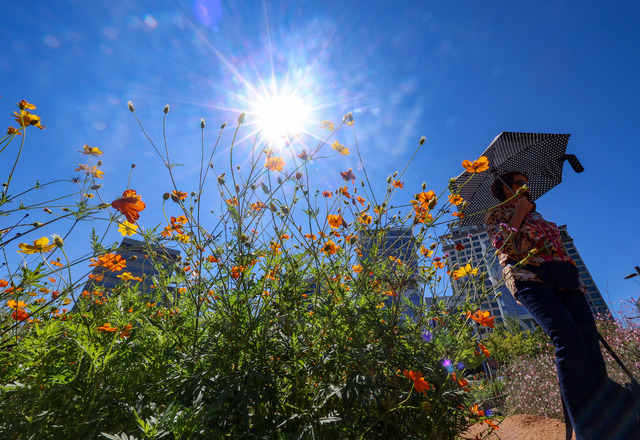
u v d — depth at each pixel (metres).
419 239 1.82
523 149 2.89
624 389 1.65
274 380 1.40
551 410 4.33
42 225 1.39
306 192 2.12
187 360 1.46
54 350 1.30
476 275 2.04
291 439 1.16
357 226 2.24
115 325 1.62
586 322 1.88
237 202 1.90
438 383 1.67
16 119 1.48
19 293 1.31
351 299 1.79
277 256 1.89
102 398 1.18
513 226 2.03
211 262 2.20
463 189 3.12
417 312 2.01
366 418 1.48
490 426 1.96
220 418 1.25
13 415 1.07
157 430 0.95
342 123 2.26
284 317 1.71
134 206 1.53
